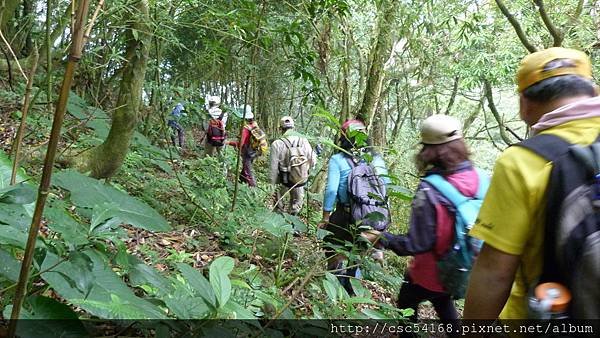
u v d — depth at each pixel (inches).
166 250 144.7
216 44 199.5
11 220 60.6
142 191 181.2
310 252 147.8
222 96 419.8
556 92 54.3
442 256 92.4
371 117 270.4
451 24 377.4
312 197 189.0
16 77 220.8
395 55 363.6
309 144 243.4
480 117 642.8
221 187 205.8
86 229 63.4
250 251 155.1
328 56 293.4
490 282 52.7
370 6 314.7
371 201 128.1
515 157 51.5
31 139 177.2
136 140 191.9
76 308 82.8
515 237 50.9
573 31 282.0
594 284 44.8
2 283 68.5
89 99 224.1
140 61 163.2
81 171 159.5
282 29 194.1
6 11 206.1
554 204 48.1
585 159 47.2
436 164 95.0
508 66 335.9
